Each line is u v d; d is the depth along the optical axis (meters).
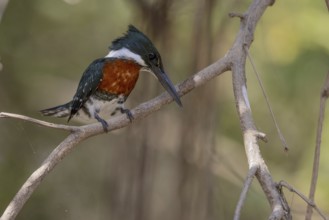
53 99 14.22
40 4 13.78
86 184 14.36
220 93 12.46
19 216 14.00
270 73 12.54
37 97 14.21
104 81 8.67
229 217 13.34
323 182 11.07
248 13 7.30
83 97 8.76
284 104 12.88
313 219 11.10
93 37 14.17
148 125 11.21
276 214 5.22
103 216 13.14
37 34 14.05
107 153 13.38
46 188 14.26
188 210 10.78
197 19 10.04
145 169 11.29
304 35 12.16
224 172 12.95
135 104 11.10
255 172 5.59
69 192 14.31
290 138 13.14
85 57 14.33
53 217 14.16
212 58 10.13
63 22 13.96
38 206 14.13
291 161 13.18
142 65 8.68
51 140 14.21
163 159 12.55
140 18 10.80
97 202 14.23
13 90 14.11
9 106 14.08
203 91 10.47
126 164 11.35
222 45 11.62
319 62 12.30
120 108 9.00
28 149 14.02
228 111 13.48
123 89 8.80
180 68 12.31
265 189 5.51
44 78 14.18
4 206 13.44
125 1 12.48
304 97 12.66
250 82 12.73
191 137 10.58
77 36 14.20
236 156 13.49
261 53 12.45
